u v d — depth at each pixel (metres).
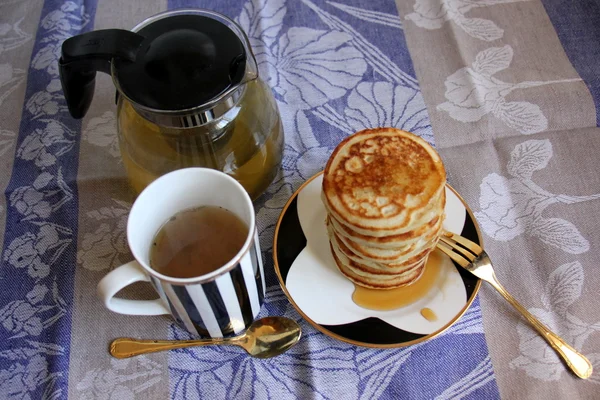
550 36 0.71
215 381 0.53
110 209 0.62
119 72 0.50
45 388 0.53
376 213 0.49
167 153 0.55
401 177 0.50
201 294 0.47
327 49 0.72
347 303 0.54
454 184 0.61
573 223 0.58
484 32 0.71
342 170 0.51
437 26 0.72
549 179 0.61
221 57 0.51
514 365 0.52
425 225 0.49
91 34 0.51
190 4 0.76
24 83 0.70
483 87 0.67
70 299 0.57
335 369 0.53
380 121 0.66
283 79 0.70
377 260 0.50
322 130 0.66
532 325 0.54
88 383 0.53
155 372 0.54
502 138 0.64
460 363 0.53
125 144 0.56
